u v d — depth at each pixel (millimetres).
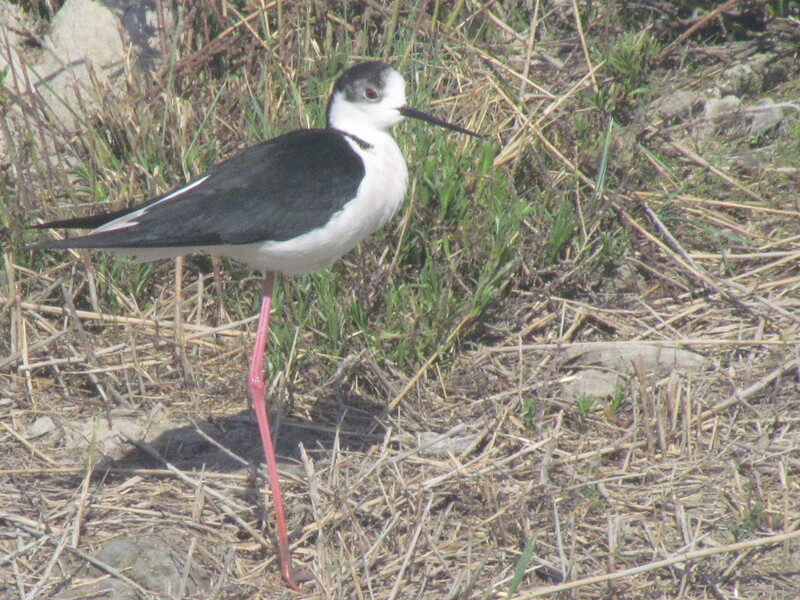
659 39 11469
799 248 9125
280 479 7062
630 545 6355
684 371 7918
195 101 9547
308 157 6621
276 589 6191
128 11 10516
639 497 6750
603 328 8617
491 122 9570
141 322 8422
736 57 11164
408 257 8641
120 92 10086
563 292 8836
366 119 6918
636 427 7262
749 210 9570
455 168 8625
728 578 6055
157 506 6730
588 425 7453
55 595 5969
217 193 6449
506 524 6488
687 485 6832
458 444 7281
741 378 7785
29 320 8375
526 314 8539
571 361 8188
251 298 8672
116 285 8641
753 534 6379
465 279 8602
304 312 8227
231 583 6176
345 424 7680
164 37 9852
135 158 8977
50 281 8570
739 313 8578
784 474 6742
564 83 10148
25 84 9594
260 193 6461
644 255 9070
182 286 8883
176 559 6250
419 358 7984
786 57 11094
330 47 9875
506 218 8398
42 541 6316
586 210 8891
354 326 8156
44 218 8664
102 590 5996
